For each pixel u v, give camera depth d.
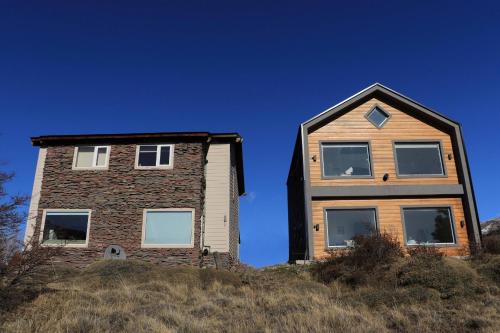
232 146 23.41
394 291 13.59
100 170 20.97
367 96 21.73
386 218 19.75
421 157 21.02
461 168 20.41
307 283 15.27
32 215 20.27
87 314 10.55
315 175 20.41
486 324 10.38
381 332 9.95
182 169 20.89
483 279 14.38
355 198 20.08
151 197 20.48
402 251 16.94
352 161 20.81
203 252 20.56
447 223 19.89
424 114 21.36
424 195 20.12
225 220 21.45
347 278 15.41
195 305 12.32
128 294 12.82
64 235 20.08
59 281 14.87
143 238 19.88
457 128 20.97
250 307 11.97
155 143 21.44
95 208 20.38
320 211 19.86
